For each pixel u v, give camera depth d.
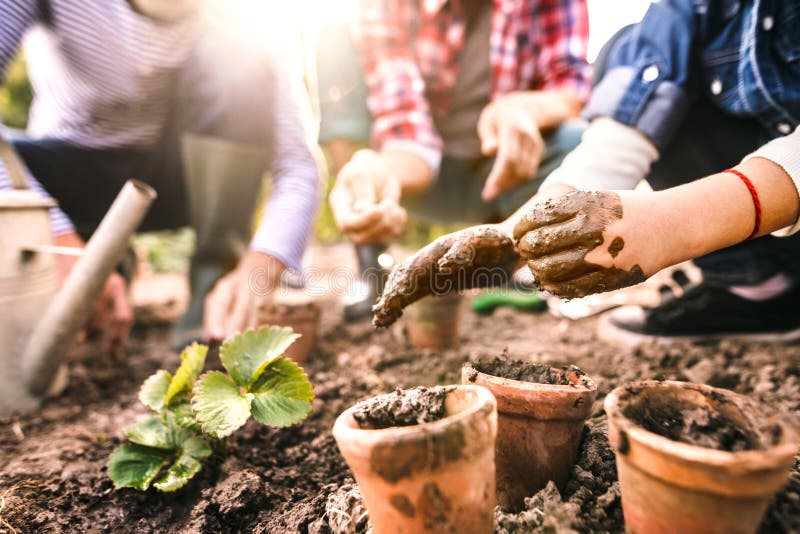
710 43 1.60
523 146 1.93
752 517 0.72
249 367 1.25
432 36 2.48
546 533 0.83
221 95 2.05
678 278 2.12
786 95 1.45
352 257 5.61
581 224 0.87
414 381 1.69
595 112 1.67
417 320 2.07
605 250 0.87
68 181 2.33
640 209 0.88
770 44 1.46
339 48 2.69
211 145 2.09
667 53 1.59
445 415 0.89
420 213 3.01
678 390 0.88
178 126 2.28
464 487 0.76
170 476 1.15
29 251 1.62
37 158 2.23
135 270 3.18
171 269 5.48
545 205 0.92
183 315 2.15
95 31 1.97
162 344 2.45
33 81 2.50
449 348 2.11
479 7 2.58
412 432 0.73
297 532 1.02
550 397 0.93
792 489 0.85
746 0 1.51
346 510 0.99
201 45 2.10
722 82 1.58
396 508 0.77
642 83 1.58
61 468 1.31
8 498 1.18
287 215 2.17
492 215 2.82
